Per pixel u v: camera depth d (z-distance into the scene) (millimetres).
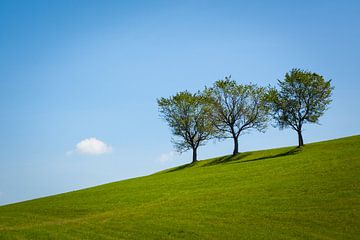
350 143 82438
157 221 39781
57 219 47281
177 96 103062
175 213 42562
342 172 49906
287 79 90625
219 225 36438
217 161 96062
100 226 39812
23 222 46625
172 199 51500
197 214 41062
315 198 40969
